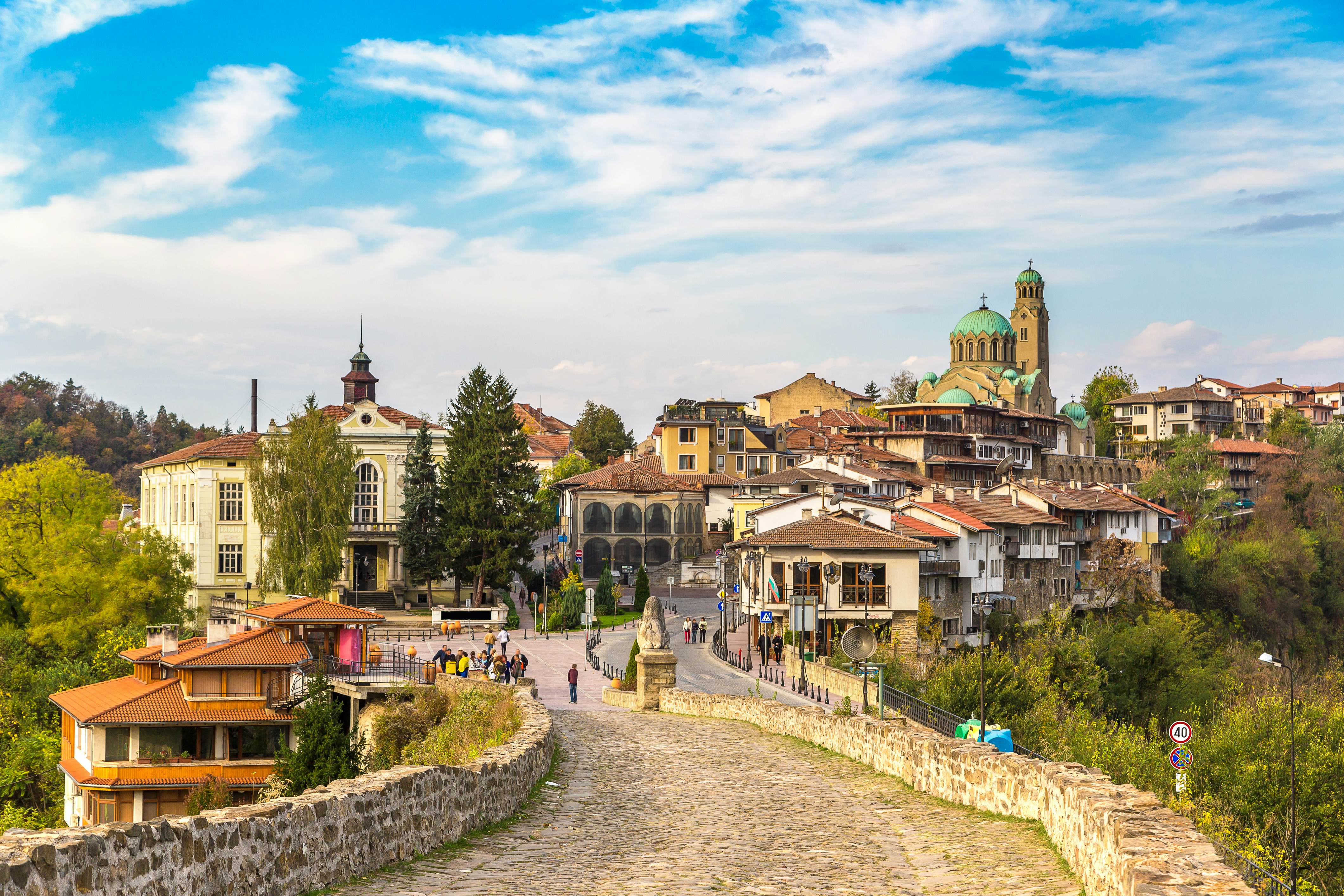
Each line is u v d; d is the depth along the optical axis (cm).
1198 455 15625
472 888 1474
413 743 4725
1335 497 16025
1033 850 1734
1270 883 1962
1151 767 4947
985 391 17025
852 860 1769
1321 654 13575
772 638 7788
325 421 9838
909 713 4472
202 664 5506
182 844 1141
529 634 9181
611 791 2603
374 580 10975
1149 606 11038
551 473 18425
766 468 14750
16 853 952
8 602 9256
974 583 8975
